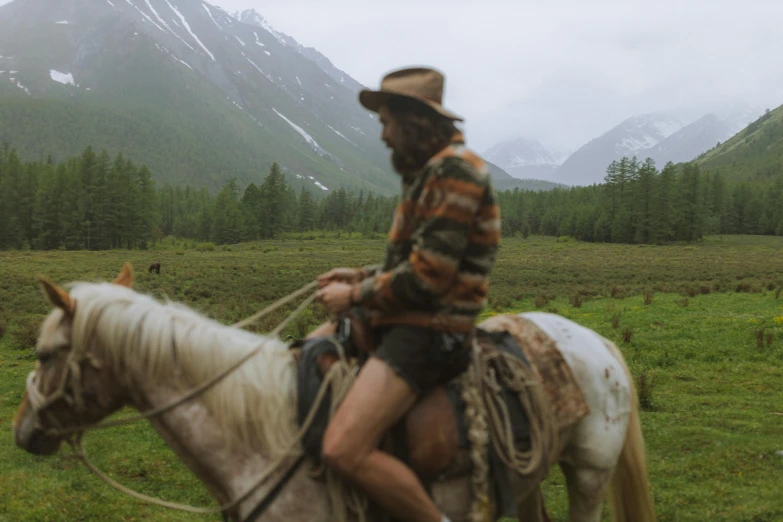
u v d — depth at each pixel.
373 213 147.75
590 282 34.00
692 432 7.66
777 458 6.63
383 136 2.74
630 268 45.00
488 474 2.83
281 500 2.66
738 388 10.35
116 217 95.69
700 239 103.25
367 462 2.49
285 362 2.85
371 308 2.59
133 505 5.68
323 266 49.41
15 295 25.66
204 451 2.73
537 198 137.12
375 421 2.50
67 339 2.73
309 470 2.66
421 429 2.66
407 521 2.59
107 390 2.78
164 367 2.74
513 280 34.44
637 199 99.69
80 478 6.32
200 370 2.74
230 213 111.88
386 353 2.55
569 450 3.23
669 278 35.94
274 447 2.66
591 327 16.41
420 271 2.41
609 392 3.26
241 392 2.70
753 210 126.38
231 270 45.16
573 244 95.56
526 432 2.94
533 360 3.12
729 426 8.01
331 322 3.24
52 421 2.79
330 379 2.69
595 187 144.38
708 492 5.79
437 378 2.66
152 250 90.25
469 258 2.59
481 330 3.11
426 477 2.68
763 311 19.08
